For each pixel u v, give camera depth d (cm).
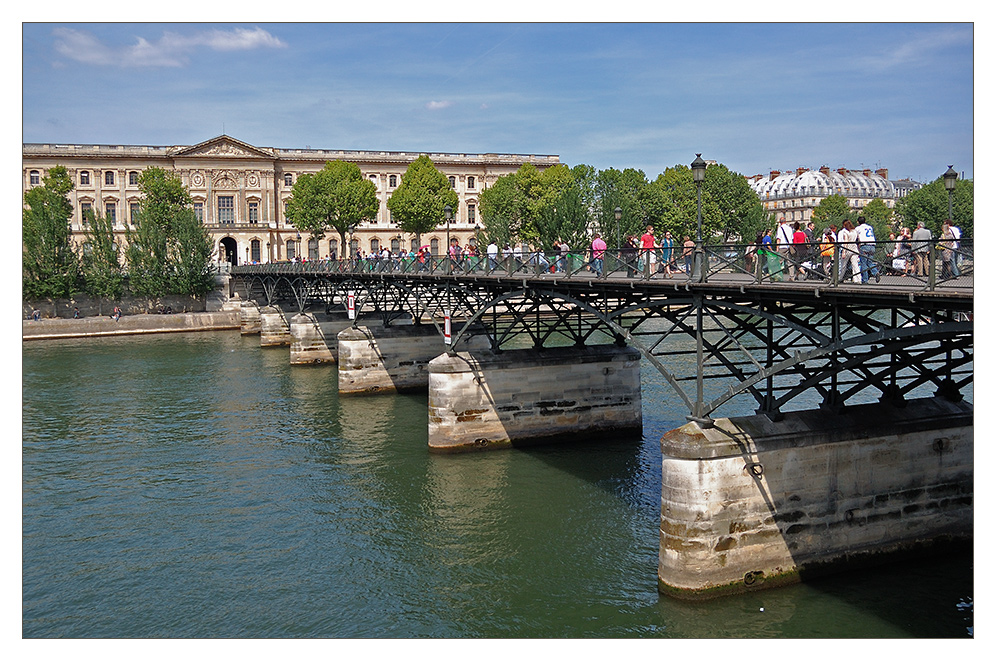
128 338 6588
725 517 1553
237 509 2219
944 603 1514
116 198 10256
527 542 1912
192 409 3528
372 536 1995
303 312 4966
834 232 1814
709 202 9025
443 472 2469
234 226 10338
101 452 2831
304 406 3559
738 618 1491
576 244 7269
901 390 1705
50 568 1859
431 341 3909
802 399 3098
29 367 4850
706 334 5050
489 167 11588
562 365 2744
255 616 1606
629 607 1567
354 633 1523
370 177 11212
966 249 1138
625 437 2795
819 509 1611
